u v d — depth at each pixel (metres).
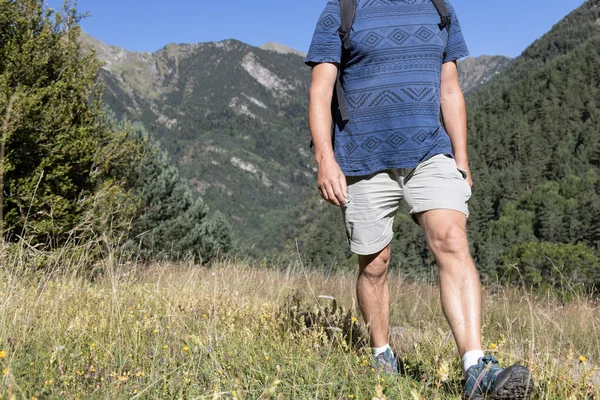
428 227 2.00
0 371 1.82
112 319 2.57
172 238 20.98
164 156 22.17
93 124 12.98
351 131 2.18
